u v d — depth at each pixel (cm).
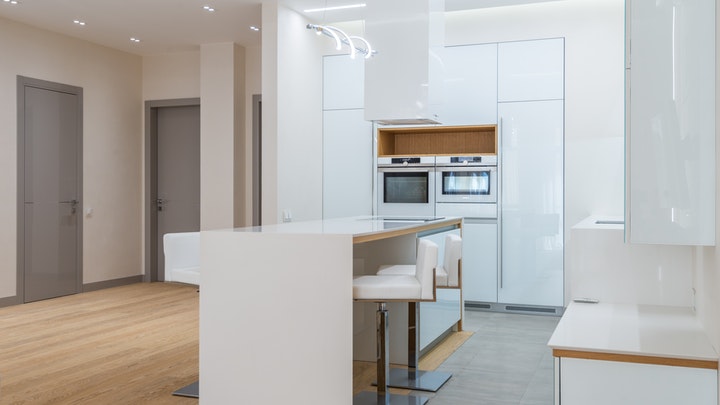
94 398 383
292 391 336
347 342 325
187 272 400
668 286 331
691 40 262
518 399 379
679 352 243
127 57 870
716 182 255
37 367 452
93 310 675
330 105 736
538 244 655
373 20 526
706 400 239
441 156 679
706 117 261
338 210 734
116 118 852
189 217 888
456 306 551
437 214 681
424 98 512
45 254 746
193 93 869
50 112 754
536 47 657
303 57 698
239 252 346
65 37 773
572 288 347
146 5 655
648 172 267
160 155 901
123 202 865
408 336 439
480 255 667
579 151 645
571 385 255
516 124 664
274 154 649
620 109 634
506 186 666
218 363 351
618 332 275
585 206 643
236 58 822
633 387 248
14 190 708
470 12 683
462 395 388
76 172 789
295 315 335
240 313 346
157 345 517
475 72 679
